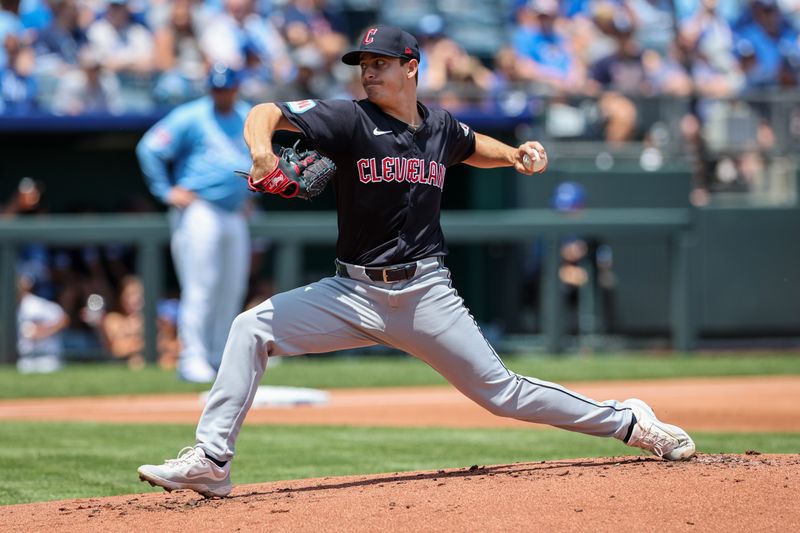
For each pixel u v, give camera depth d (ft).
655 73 166.40
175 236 114.73
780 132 148.25
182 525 43.01
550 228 134.00
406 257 48.42
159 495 53.21
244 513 44.27
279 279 129.80
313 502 45.37
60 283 134.82
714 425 85.97
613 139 144.15
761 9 173.27
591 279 140.56
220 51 152.46
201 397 105.60
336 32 175.63
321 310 48.80
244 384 48.42
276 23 164.14
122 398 106.01
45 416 94.48
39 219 134.92
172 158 112.78
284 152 45.83
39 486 61.62
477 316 144.36
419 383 116.06
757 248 143.13
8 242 126.11
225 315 116.78
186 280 114.01
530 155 51.24
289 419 91.61
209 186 112.27
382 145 47.75
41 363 130.11
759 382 115.96
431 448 74.74
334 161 47.98
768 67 171.12
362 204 48.03
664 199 141.79
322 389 112.47
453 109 139.64
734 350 143.95
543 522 40.55
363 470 65.51
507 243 140.97
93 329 135.13
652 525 39.99
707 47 174.70
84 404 102.01
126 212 142.82
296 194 45.60
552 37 164.86
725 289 142.51
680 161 145.79
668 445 52.60
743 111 147.74
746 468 49.06
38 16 152.05
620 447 75.10
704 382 115.85
